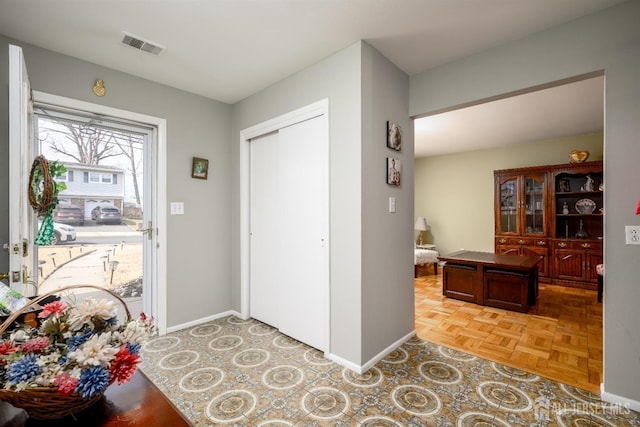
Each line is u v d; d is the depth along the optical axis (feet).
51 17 5.94
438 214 20.36
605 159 5.72
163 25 6.26
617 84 5.62
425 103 8.26
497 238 17.12
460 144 17.19
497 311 11.27
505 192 17.07
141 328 3.07
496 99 7.41
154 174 9.04
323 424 5.17
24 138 5.38
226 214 10.51
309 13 5.91
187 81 8.81
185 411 5.51
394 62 7.84
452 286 12.96
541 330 9.40
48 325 2.73
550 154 16.21
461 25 6.32
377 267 7.32
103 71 7.88
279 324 9.04
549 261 15.55
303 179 8.19
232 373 6.79
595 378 6.59
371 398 5.89
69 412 2.64
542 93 9.94
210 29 6.41
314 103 7.75
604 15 5.77
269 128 9.13
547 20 6.13
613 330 5.68
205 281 9.91
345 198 7.08
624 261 5.57
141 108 8.52
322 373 6.79
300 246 8.30
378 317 7.39
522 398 5.88
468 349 8.04
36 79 6.92
